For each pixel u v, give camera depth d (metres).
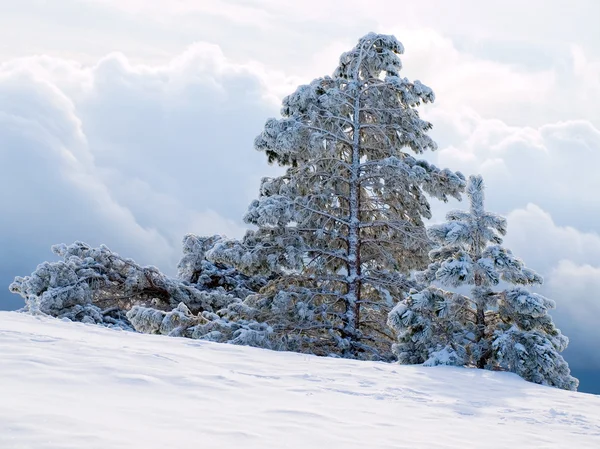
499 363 13.80
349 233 24.69
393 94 25.16
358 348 23.03
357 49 25.91
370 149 25.88
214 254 22.70
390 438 5.85
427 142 25.36
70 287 24.31
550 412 8.73
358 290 24.44
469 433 6.73
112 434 4.43
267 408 6.41
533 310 14.23
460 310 15.60
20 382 5.87
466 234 15.11
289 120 23.38
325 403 7.26
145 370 7.38
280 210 22.50
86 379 6.44
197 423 5.26
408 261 25.20
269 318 22.92
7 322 10.97
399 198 25.28
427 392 9.50
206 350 10.85
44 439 4.07
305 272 24.22
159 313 20.92
